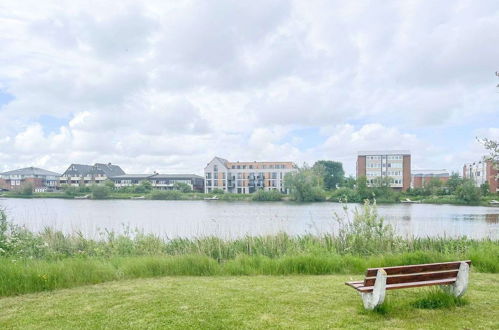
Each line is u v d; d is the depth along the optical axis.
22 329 5.43
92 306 6.46
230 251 12.88
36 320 5.80
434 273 6.25
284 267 9.41
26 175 127.69
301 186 74.31
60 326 5.52
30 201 71.31
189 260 9.51
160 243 13.91
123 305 6.48
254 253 12.60
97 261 9.37
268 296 7.06
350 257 10.30
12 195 93.50
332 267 9.53
